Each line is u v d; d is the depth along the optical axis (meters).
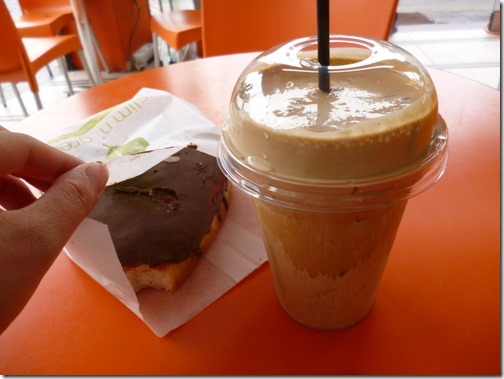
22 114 1.01
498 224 0.25
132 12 1.30
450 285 0.21
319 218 0.16
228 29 0.55
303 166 0.15
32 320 0.21
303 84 0.17
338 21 0.51
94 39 1.18
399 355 0.18
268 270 0.23
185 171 0.26
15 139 0.20
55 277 0.24
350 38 0.20
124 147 0.28
